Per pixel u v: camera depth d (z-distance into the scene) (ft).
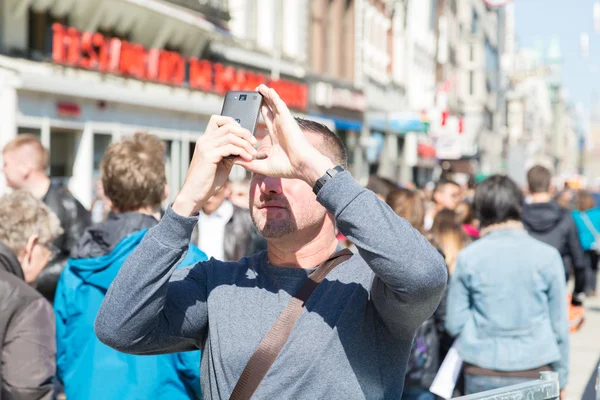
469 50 185.26
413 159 118.32
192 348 8.27
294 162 7.04
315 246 7.77
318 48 81.76
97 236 11.69
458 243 18.15
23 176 16.76
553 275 14.40
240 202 25.34
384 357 7.46
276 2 71.87
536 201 24.11
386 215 6.82
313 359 7.24
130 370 10.98
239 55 63.36
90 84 43.32
